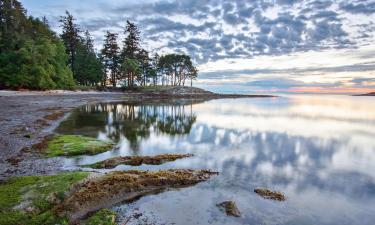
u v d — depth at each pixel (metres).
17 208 7.71
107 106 48.59
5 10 62.38
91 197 8.98
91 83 92.00
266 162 14.73
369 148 18.56
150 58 109.75
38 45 60.53
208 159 15.05
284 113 44.69
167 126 27.64
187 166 13.64
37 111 32.09
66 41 83.81
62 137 18.61
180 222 8.16
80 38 89.69
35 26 72.94
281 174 12.77
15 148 15.21
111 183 9.99
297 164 14.50
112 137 20.84
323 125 30.58
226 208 8.96
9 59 57.06
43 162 13.25
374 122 34.09
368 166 14.30
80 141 17.50
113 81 96.88
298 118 37.44
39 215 7.63
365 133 25.19
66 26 83.94
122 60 95.38
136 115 36.88
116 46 94.69
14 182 9.46
